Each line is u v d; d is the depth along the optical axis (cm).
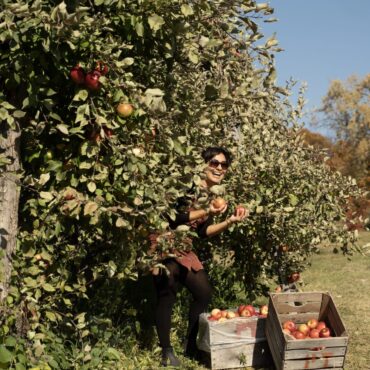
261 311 461
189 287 441
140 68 374
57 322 390
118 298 456
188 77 399
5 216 341
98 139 333
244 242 556
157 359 437
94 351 375
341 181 549
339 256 1165
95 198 335
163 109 317
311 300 445
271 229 527
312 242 534
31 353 344
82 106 315
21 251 355
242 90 346
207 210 357
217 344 430
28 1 301
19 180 333
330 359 396
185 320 512
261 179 500
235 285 599
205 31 364
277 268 575
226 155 435
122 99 325
